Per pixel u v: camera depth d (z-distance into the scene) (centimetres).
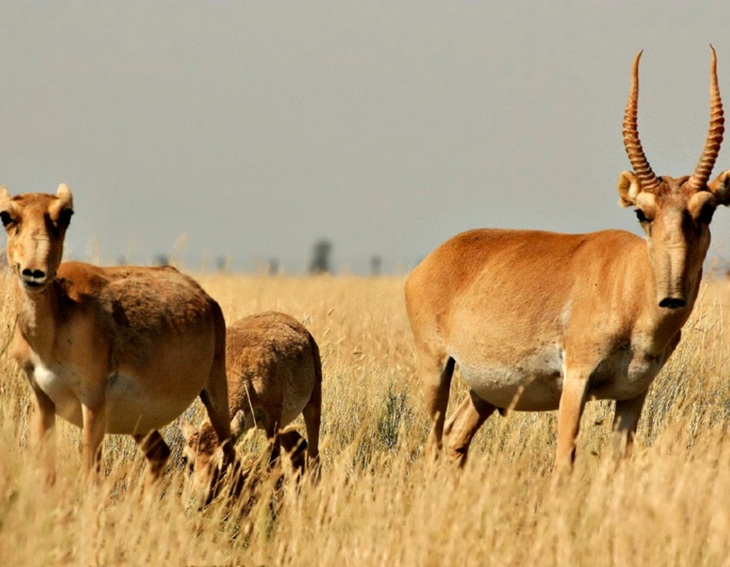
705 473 2473
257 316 3841
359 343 4994
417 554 2217
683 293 2686
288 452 3650
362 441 3597
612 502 2375
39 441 2614
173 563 2227
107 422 2775
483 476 2639
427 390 3591
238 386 3544
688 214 2727
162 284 2983
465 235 3569
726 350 4216
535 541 2312
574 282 3103
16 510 2197
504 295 3253
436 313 3522
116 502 2808
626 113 2870
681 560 2209
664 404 3838
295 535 2428
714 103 2770
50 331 2622
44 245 2506
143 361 2806
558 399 3219
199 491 3020
